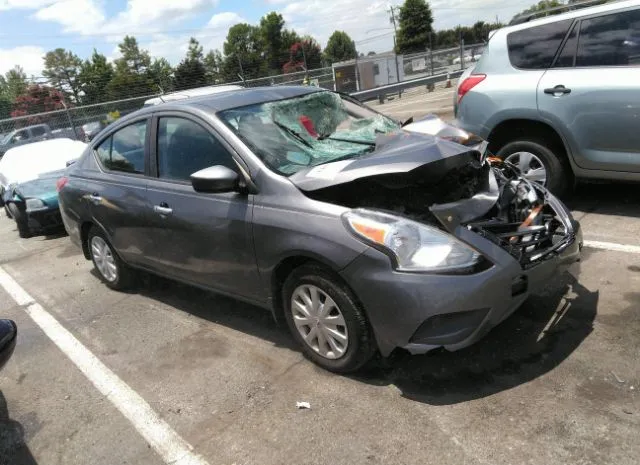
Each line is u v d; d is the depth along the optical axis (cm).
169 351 391
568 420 261
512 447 251
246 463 268
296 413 298
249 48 7994
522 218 340
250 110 387
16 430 324
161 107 420
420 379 310
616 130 467
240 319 423
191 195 377
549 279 310
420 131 384
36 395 360
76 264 644
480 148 362
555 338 328
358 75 2428
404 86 1941
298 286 324
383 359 333
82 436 310
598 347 313
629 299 358
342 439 273
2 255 744
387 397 299
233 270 358
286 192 321
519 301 293
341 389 312
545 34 508
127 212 436
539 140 526
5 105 3766
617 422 256
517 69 525
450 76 2195
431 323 276
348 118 426
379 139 369
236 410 310
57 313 496
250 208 334
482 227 302
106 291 533
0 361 294
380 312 284
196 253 381
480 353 324
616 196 559
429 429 270
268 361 355
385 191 329
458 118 575
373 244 282
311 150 366
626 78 457
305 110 408
